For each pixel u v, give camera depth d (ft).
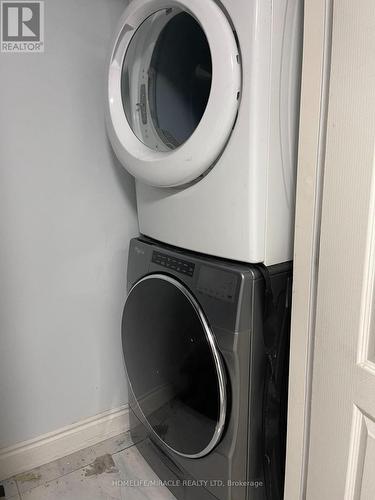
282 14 3.00
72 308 5.21
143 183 4.64
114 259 5.41
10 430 5.08
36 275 4.85
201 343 3.75
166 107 4.14
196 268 3.82
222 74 3.07
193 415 4.10
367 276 2.57
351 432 2.85
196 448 4.13
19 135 4.41
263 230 3.38
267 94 3.07
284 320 3.68
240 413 3.64
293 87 3.24
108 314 5.53
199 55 3.71
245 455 3.80
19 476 5.15
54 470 5.26
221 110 3.13
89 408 5.66
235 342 3.43
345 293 2.73
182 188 3.97
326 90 2.71
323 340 2.97
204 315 3.71
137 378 5.14
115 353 5.72
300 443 3.41
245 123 3.12
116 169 5.15
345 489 2.98
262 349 3.61
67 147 4.73
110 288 5.46
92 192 5.03
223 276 3.53
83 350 5.43
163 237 4.46
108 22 4.70
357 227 2.57
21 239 4.67
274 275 3.54
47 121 4.54
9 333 4.82
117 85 4.24
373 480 2.76
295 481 3.54
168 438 4.66
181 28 3.83
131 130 4.30
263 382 3.71
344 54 2.50
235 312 3.40
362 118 2.45
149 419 5.04
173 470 4.71
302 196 3.01
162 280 4.21
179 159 3.51
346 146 2.58
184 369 4.12
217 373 3.61
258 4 2.87
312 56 2.76
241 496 3.90
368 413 2.69
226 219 3.51
